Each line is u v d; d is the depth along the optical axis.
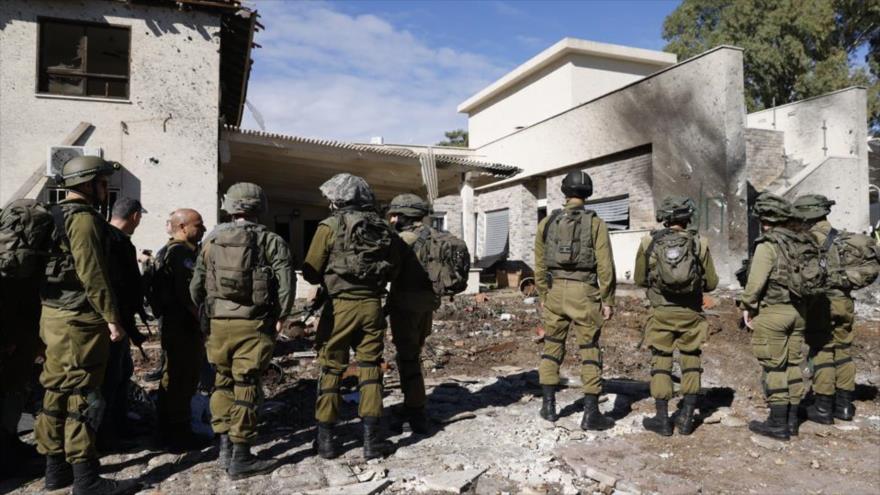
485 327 8.77
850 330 4.60
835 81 21.69
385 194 17.98
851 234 4.65
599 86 20.98
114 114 10.13
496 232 20.97
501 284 16.62
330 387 3.71
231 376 3.50
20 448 3.64
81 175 3.21
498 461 3.70
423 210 4.45
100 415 3.20
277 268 3.43
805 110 14.34
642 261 4.36
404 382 4.23
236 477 3.36
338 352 3.74
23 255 3.02
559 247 4.29
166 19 10.37
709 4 24.66
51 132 9.81
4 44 9.61
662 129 13.47
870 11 22.92
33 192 9.69
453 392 5.40
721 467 3.60
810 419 4.59
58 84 10.03
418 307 4.18
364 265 3.64
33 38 9.73
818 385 4.50
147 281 3.91
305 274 3.78
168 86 10.39
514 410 4.80
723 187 11.98
